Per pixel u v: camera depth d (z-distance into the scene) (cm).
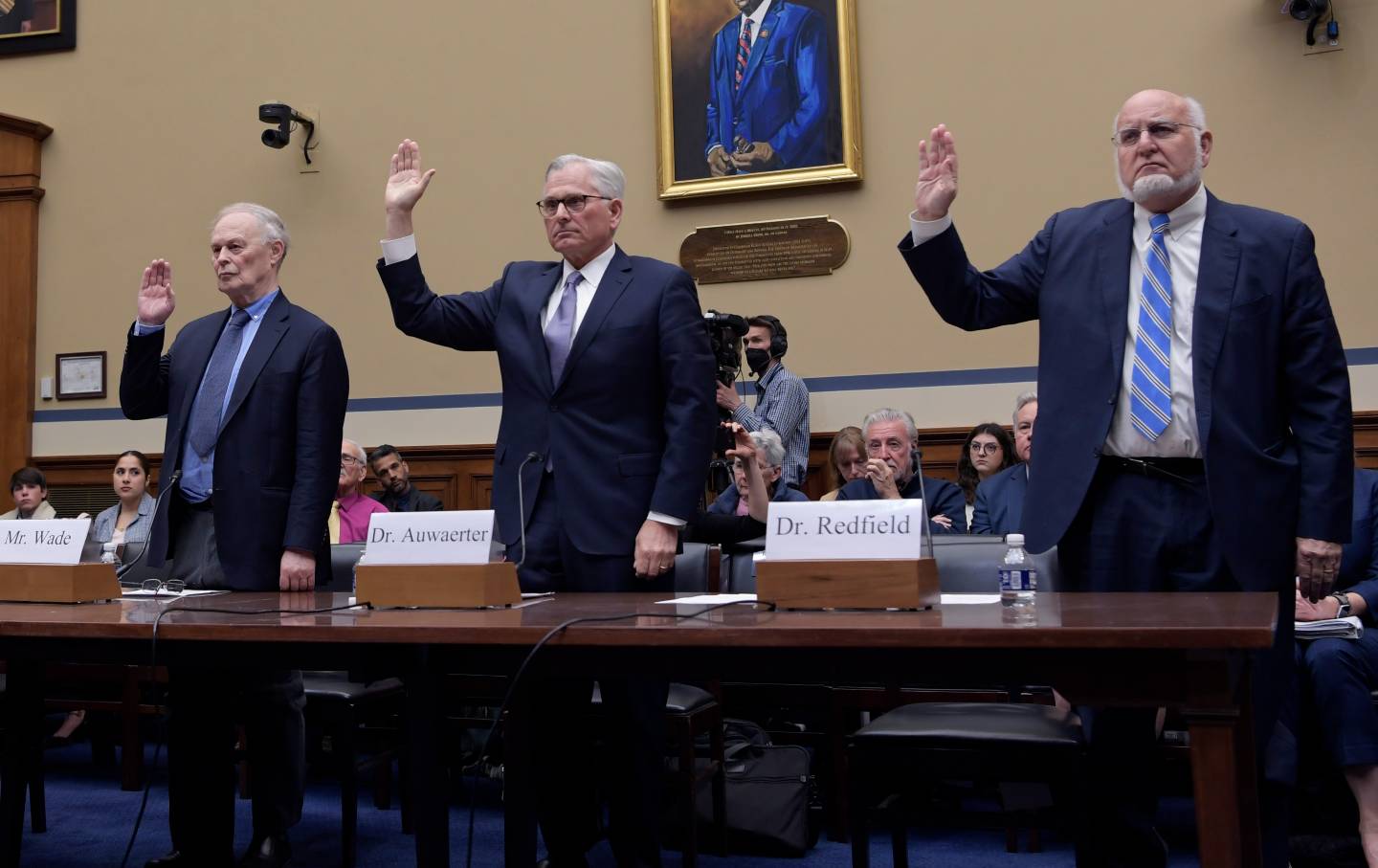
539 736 237
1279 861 239
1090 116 590
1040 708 254
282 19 687
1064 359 222
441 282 656
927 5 613
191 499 280
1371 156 553
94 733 443
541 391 250
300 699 284
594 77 648
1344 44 560
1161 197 218
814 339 615
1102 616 150
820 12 616
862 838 241
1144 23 586
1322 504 209
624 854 239
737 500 422
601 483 243
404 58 671
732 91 625
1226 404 209
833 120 612
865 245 612
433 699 173
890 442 415
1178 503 211
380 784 371
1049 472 218
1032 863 295
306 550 269
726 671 158
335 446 281
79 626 182
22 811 242
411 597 197
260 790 275
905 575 171
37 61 707
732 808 306
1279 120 564
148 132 697
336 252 668
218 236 285
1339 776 306
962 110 605
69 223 701
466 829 329
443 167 661
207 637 172
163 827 344
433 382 653
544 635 157
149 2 704
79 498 683
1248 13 572
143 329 288
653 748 239
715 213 630
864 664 152
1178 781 305
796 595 176
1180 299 218
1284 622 212
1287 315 215
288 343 280
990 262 597
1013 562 183
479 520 197
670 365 247
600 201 254
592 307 252
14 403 692
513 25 660
